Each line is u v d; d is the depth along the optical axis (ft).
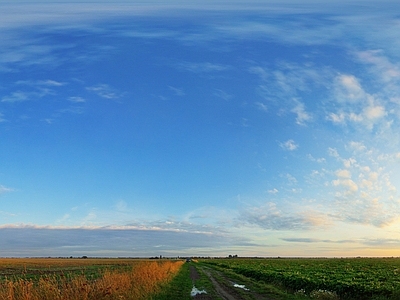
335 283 107.14
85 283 64.75
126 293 74.74
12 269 221.25
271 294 102.22
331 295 92.63
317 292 96.02
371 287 96.07
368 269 222.48
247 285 130.00
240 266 272.31
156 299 82.48
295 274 154.92
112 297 67.97
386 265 290.76
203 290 111.86
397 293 86.43
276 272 172.35
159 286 106.73
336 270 205.57
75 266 272.51
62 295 58.65
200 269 263.49
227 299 90.94
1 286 56.90
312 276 145.18
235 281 150.51
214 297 94.79
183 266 306.55
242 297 95.35
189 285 127.13
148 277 106.83
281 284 128.88
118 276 86.63
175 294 97.35
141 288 86.99
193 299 90.07
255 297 95.35
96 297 64.54
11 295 53.21
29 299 54.49
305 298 92.32
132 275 99.76
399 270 207.51
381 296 87.97
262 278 157.89
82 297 61.21
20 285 56.24
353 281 121.70
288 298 93.25
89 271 174.50
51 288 59.41
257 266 266.16
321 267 251.39
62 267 254.06
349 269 217.36
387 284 106.93
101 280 76.23
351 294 95.35
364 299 90.53
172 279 145.89
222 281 149.69
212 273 211.41
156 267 144.15
